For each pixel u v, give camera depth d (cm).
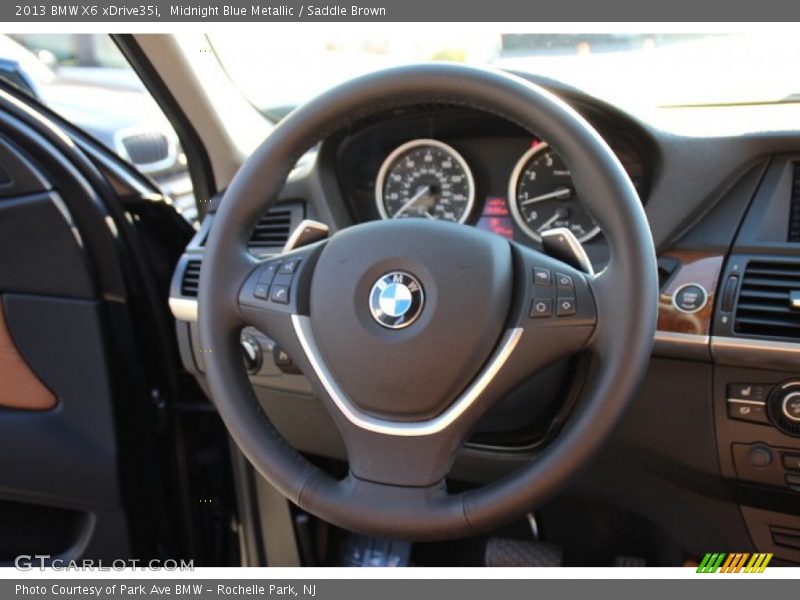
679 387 92
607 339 69
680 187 94
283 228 118
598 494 111
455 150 113
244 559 141
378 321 72
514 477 69
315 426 118
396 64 74
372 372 72
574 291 70
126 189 126
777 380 87
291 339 77
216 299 79
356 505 71
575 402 88
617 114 97
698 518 103
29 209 113
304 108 76
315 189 114
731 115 105
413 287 72
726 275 89
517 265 73
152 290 129
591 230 105
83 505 126
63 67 166
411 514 70
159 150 166
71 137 121
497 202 113
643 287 67
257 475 135
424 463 71
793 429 87
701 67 115
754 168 93
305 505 74
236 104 139
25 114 112
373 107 75
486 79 71
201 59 128
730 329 88
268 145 77
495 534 139
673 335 91
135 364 127
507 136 110
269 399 118
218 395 78
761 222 91
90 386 121
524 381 73
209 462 143
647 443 96
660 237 94
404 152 116
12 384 122
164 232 139
